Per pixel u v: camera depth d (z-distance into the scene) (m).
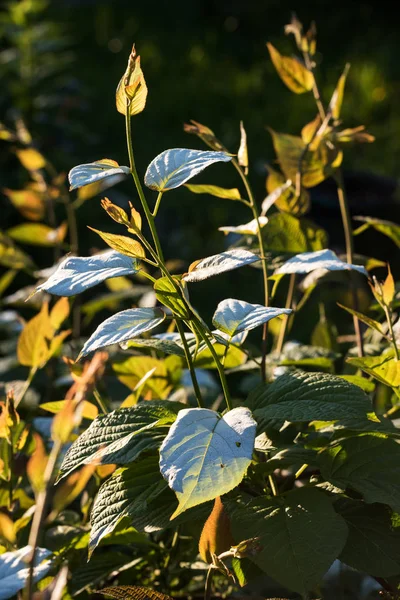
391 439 1.40
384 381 1.46
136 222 1.34
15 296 2.40
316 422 1.50
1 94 4.56
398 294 1.75
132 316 1.35
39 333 1.67
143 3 9.41
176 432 1.26
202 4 9.45
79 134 4.50
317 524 1.31
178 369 1.73
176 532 1.56
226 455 1.24
